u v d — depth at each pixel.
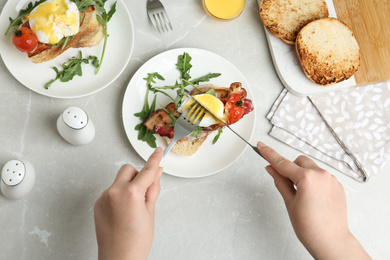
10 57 0.77
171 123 0.77
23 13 0.76
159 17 0.83
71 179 0.79
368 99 0.88
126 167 0.68
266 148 0.73
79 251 0.79
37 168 0.79
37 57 0.76
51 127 0.80
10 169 0.71
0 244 0.77
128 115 0.79
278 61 0.85
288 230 0.84
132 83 0.79
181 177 0.81
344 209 0.71
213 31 0.86
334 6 0.87
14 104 0.79
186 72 0.81
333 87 0.85
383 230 0.87
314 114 0.86
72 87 0.79
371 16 0.88
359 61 0.84
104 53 0.80
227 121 0.76
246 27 0.87
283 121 0.85
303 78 0.85
